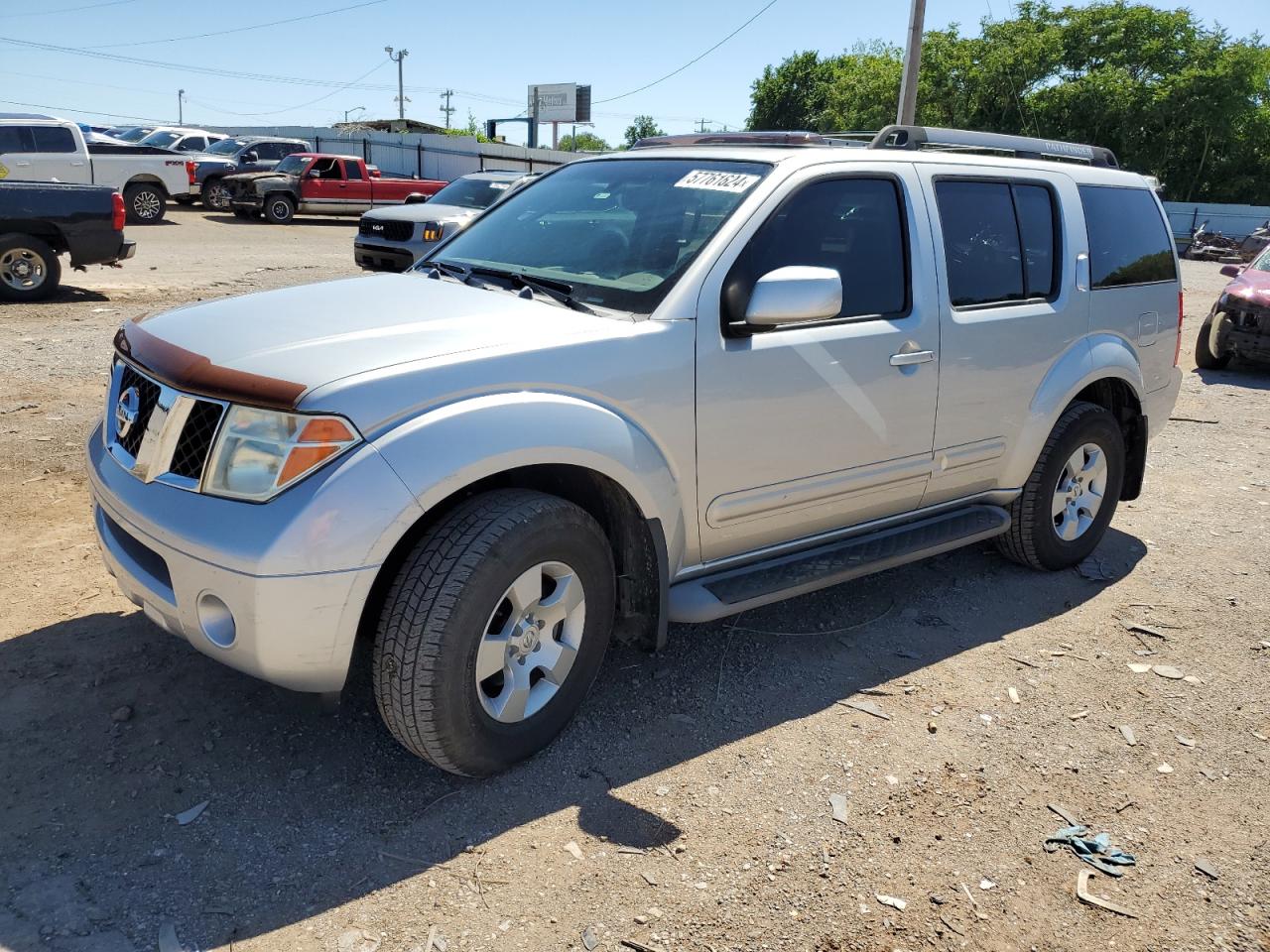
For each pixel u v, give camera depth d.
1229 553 5.36
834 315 3.33
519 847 2.76
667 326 3.21
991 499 4.57
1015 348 4.31
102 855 2.61
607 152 4.39
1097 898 2.71
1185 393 9.78
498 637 2.92
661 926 2.51
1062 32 47.50
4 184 10.95
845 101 51.78
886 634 4.24
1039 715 3.64
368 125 49.66
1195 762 3.39
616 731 3.37
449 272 3.80
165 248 17.88
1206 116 44.75
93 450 3.23
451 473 2.70
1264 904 2.73
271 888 2.55
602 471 3.02
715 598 3.46
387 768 3.07
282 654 2.61
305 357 2.76
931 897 2.68
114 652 3.61
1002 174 4.39
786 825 2.93
